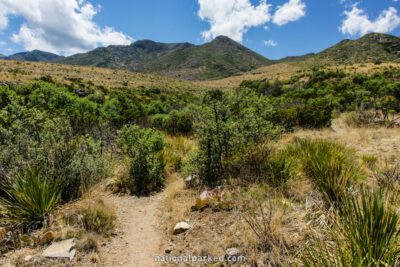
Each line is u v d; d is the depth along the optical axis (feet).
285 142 20.98
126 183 14.75
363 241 5.12
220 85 302.66
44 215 9.14
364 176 9.89
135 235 9.05
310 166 11.03
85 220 9.07
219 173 13.69
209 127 13.47
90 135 20.15
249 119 13.26
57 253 7.19
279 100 55.36
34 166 10.70
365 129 26.55
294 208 8.80
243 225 8.00
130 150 15.28
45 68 165.58
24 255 7.07
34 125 12.88
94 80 160.97
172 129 33.73
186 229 8.86
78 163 11.84
